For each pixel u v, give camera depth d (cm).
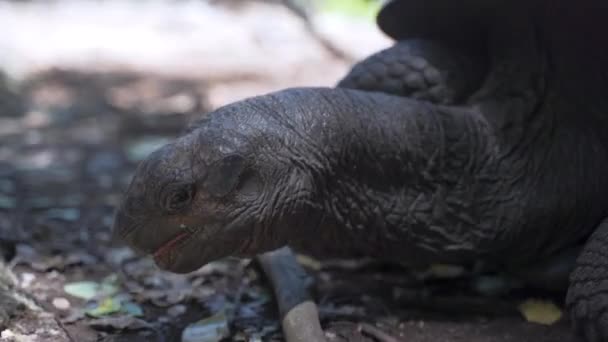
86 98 1318
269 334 419
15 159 905
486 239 419
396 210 404
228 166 356
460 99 457
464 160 413
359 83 470
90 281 500
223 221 361
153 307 464
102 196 738
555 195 421
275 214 368
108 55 1659
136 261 537
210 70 1510
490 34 463
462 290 495
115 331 428
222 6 2061
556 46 438
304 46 1644
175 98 1301
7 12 2061
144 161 370
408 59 461
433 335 424
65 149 969
